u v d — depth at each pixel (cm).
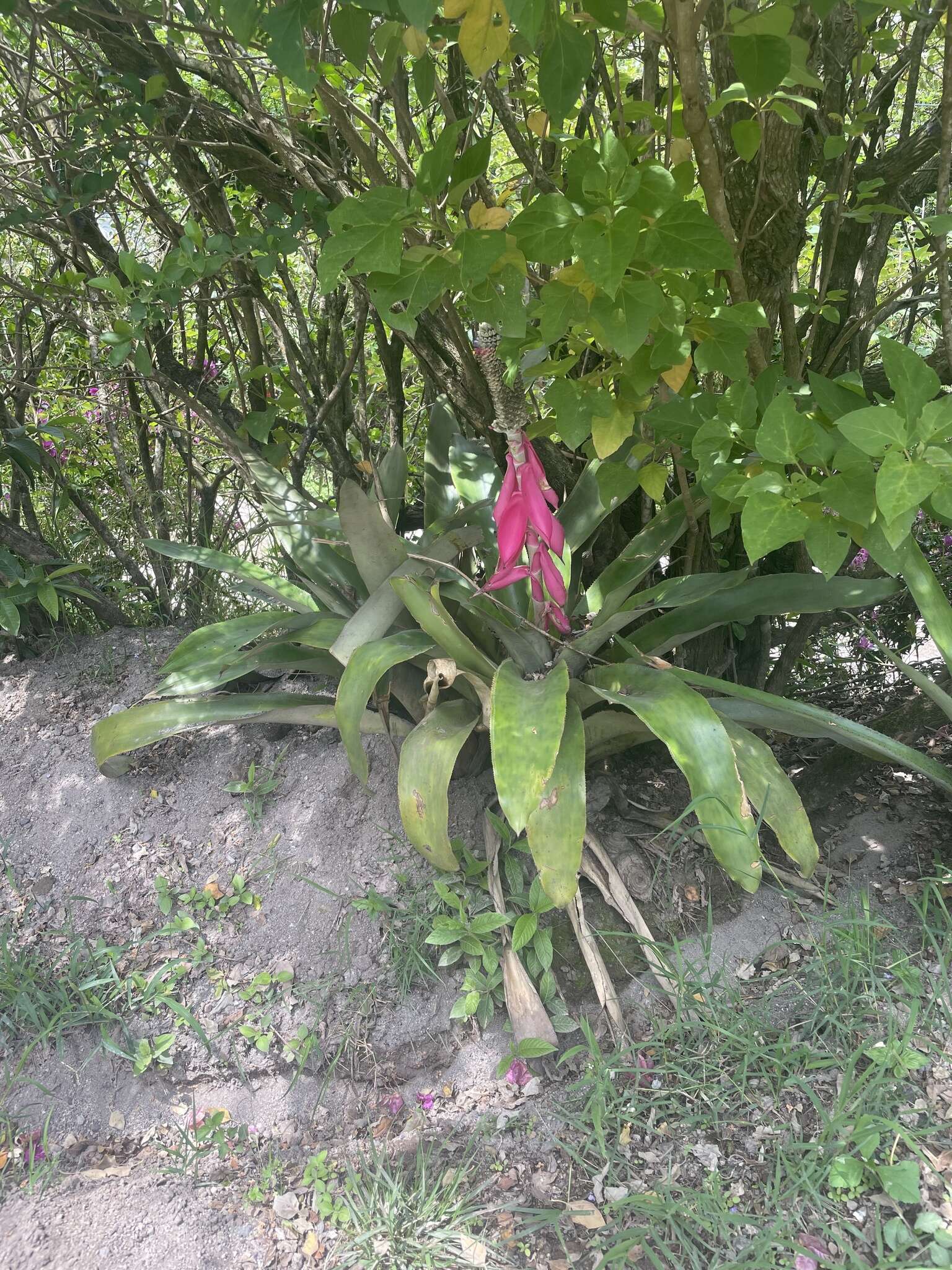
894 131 366
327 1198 214
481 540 272
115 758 298
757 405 218
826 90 271
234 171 313
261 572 299
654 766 308
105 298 321
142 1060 247
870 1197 196
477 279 178
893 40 240
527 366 241
